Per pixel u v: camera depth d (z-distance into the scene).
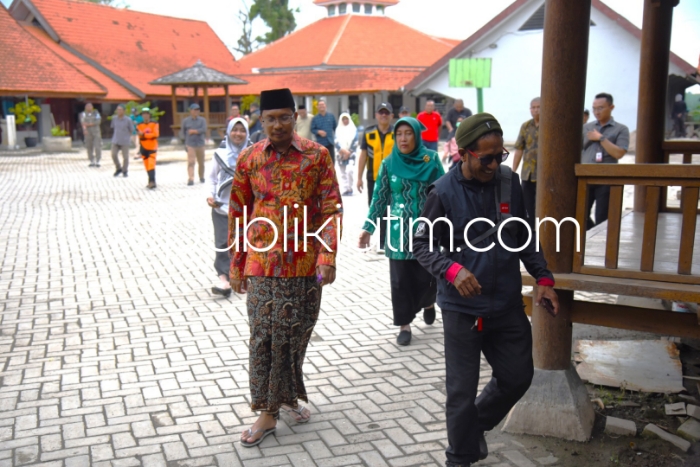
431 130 14.11
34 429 3.97
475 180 3.25
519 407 3.99
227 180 6.48
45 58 31.20
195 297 6.75
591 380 4.63
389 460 3.65
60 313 6.22
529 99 30.67
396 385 4.63
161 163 23.58
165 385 4.62
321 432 3.97
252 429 3.86
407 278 5.25
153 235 10.02
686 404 4.27
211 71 32.69
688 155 6.32
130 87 36.09
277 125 3.60
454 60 17.95
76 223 11.05
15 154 27.34
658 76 6.22
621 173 3.65
